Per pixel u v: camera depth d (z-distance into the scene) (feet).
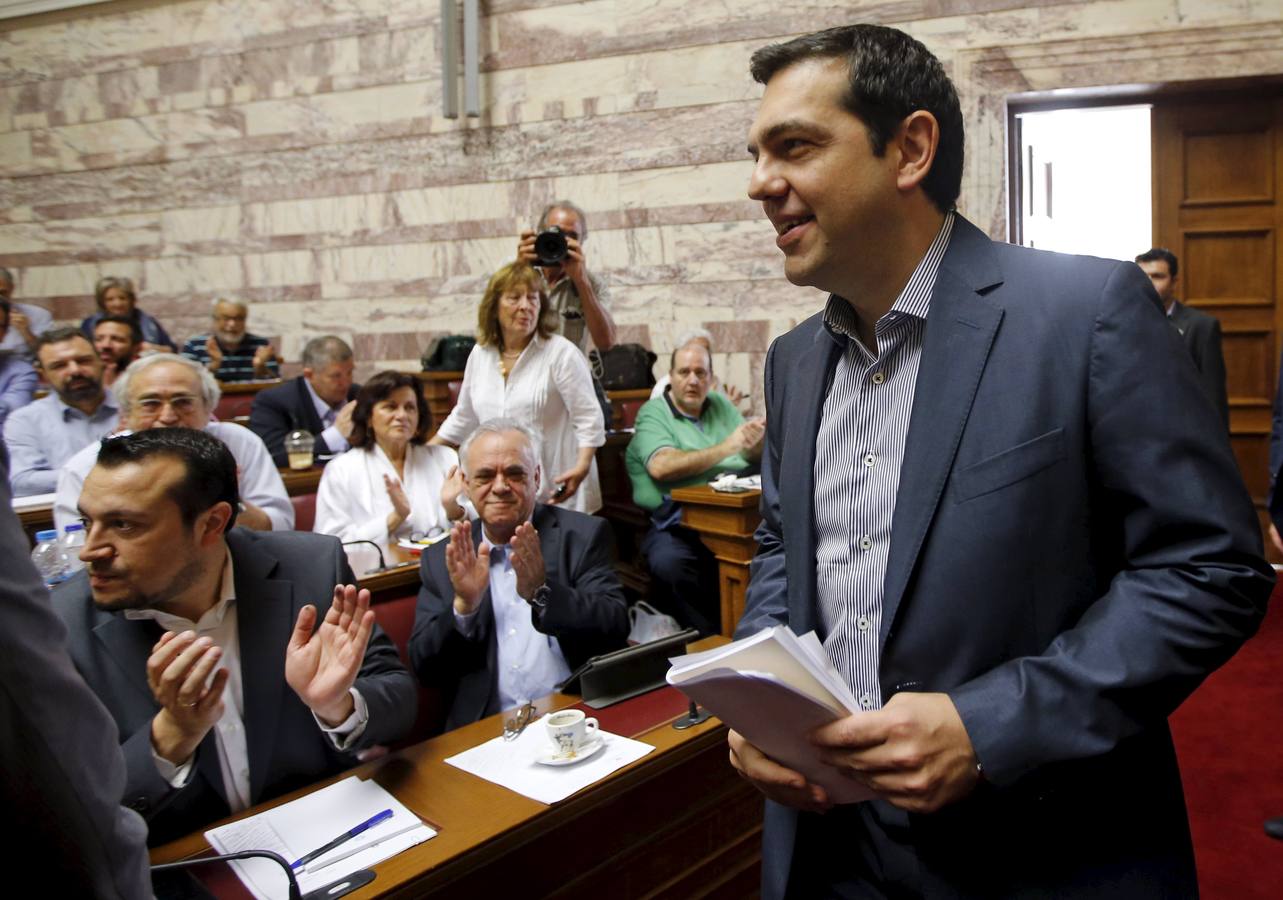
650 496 14.51
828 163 3.62
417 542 11.95
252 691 5.89
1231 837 8.46
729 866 6.58
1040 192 29.99
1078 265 3.70
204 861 4.28
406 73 24.18
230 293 26.55
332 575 6.40
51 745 2.59
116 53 27.12
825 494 4.24
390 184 24.57
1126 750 3.59
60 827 2.61
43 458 13.82
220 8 25.93
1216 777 9.56
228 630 6.02
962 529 3.57
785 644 3.28
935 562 3.62
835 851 4.30
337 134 24.99
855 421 4.17
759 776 3.76
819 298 20.85
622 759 5.73
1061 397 3.51
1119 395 3.39
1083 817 3.55
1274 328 18.66
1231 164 18.70
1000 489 3.52
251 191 26.08
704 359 14.74
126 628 5.70
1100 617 3.33
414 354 24.67
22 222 28.60
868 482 4.06
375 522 12.26
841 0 19.95
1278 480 9.15
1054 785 3.33
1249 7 17.15
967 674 3.57
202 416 10.37
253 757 5.82
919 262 3.92
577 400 13.09
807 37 3.72
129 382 10.14
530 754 5.89
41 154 28.19
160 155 26.91
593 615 7.98
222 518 5.79
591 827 5.61
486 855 4.84
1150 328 3.45
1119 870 3.50
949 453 3.64
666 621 10.02
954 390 3.68
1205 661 3.19
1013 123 19.40
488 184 23.54
